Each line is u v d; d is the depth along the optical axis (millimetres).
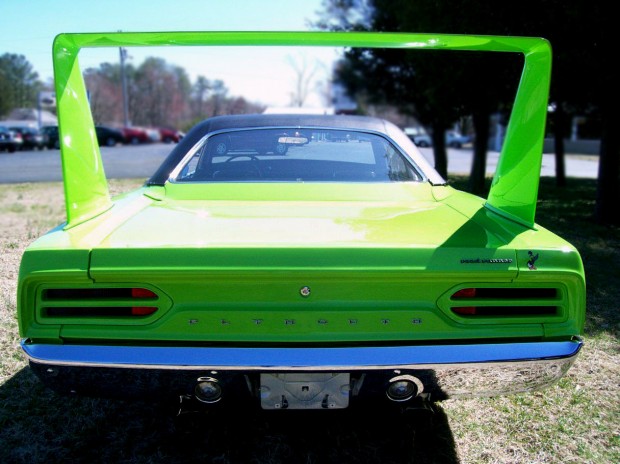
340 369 1800
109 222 2109
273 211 2266
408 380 1871
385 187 2584
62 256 1807
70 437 2402
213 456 2289
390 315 1850
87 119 2184
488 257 1840
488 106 9438
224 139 2904
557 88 7566
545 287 1881
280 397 1880
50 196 9781
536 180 2047
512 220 2158
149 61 53688
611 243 6301
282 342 1844
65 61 2053
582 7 6121
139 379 1848
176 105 55094
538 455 2328
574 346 1896
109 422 2531
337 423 2533
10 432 2420
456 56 8078
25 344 1853
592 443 2416
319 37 2123
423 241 1907
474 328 1876
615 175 7496
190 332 1844
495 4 6887
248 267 1783
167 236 1934
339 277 1807
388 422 2539
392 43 2146
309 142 2896
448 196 2572
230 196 2471
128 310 1845
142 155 19281
